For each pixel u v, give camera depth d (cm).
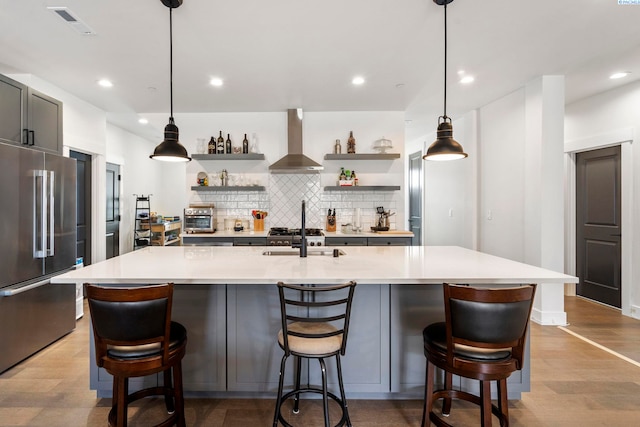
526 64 311
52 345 295
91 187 432
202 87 368
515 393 214
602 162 403
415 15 230
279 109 459
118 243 587
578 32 253
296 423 193
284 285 159
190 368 212
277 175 477
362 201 480
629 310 366
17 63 301
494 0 213
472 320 150
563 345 296
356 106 446
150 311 152
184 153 260
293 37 260
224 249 294
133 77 336
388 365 212
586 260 429
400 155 464
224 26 243
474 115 457
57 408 206
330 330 185
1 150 243
